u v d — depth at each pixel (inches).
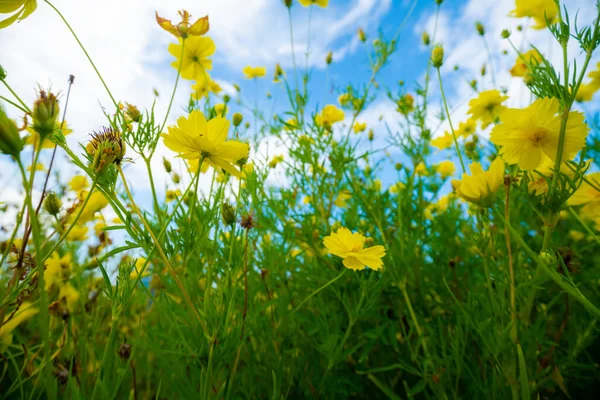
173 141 9.9
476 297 13.1
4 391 12.5
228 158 10.1
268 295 16.1
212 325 9.9
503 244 13.8
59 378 10.6
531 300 10.1
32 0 9.9
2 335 10.4
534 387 10.8
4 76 8.6
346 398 14.3
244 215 13.4
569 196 8.9
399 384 15.3
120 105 11.3
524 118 9.1
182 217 12.5
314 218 22.1
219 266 14.1
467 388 12.8
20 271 7.9
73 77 9.5
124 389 13.1
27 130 8.8
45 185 8.7
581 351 12.7
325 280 16.9
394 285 17.4
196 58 17.9
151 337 15.1
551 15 14.0
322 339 14.1
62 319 12.6
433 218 21.9
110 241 18.1
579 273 13.7
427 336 13.9
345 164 22.5
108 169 9.0
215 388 11.3
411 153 22.8
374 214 19.9
